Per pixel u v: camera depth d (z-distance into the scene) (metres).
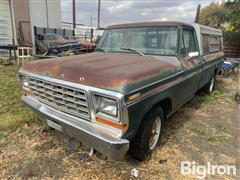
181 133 3.92
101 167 2.87
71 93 2.47
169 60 3.43
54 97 2.71
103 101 2.26
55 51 11.98
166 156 3.17
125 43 4.05
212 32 5.75
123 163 2.96
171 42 3.64
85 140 2.53
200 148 3.46
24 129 3.79
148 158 3.04
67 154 3.12
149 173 2.80
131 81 2.29
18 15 18.36
